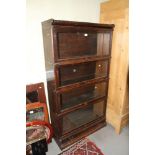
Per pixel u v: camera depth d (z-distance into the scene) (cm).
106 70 213
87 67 204
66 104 195
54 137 209
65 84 179
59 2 184
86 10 211
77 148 195
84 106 203
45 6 176
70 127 206
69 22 150
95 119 228
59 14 189
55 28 146
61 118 187
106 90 222
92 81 199
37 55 186
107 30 188
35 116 193
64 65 167
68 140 199
